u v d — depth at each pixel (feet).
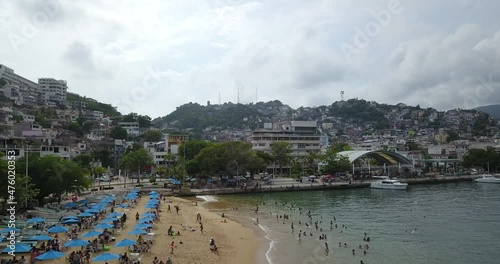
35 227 211.00
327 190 520.42
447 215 317.63
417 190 516.73
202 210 344.49
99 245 185.06
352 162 620.49
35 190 257.34
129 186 496.23
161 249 198.39
